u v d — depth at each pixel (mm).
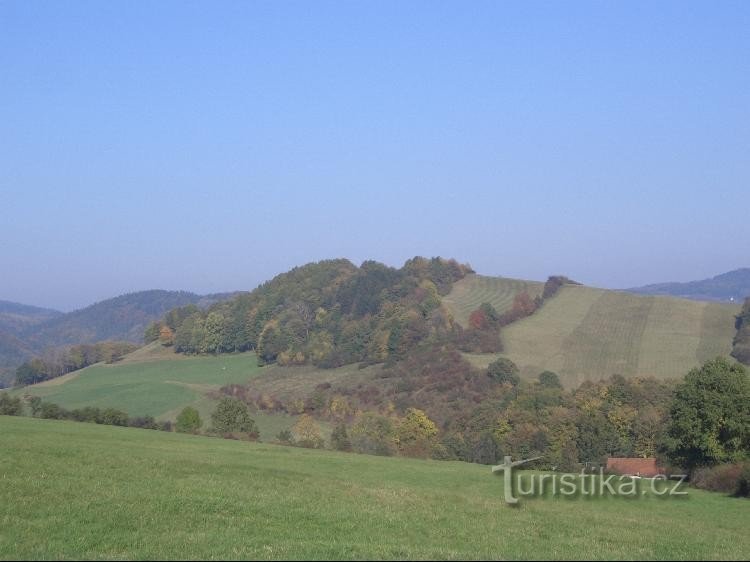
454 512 25344
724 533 25281
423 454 63375
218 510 22469
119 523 19734
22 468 26797
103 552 16734
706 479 39938
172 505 22453
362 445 64812
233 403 74500
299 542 18359
